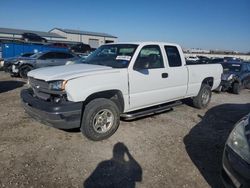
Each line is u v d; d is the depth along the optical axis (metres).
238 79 10.52
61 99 4.02
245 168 2.53
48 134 4.71
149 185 3.24
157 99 5.38
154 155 4.05
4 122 5.31
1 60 16.61
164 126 5.46
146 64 5.06
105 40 55.09
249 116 3.15
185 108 7.12
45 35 47.06
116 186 3.18
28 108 4.35
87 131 4.28
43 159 3.76
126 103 4.74
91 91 4.11
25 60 12.97
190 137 4.90
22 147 4.13
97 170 3.53
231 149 2.84
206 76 6.80
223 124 5.83
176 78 5.73
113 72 4.45
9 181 3.17
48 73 4.25
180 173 3.55
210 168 3.72
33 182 3.18
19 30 45.88
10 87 10.02
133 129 5.16
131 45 5.11
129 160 3.86
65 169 3.52
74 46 30.03
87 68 4.50
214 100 8.88
